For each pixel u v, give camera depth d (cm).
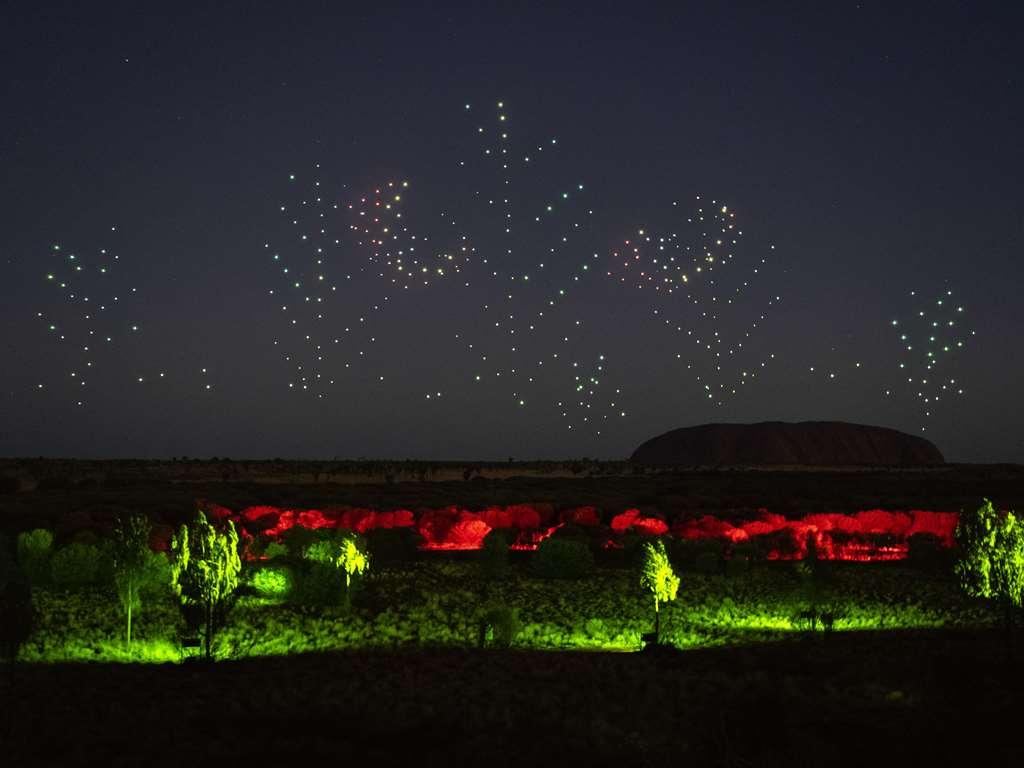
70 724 1388
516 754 1240
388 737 1343
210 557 1823
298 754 1263
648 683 1605
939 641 1962
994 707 1388
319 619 2252
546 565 2998
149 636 2055
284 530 3684
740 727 1266
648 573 1978
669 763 1173
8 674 1681
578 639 2059
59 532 3678
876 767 1157
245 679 1672
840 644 1959
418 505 5262
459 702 1502
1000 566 1741
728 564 3114
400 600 2559
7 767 1202
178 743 1305
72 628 2123
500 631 1969
